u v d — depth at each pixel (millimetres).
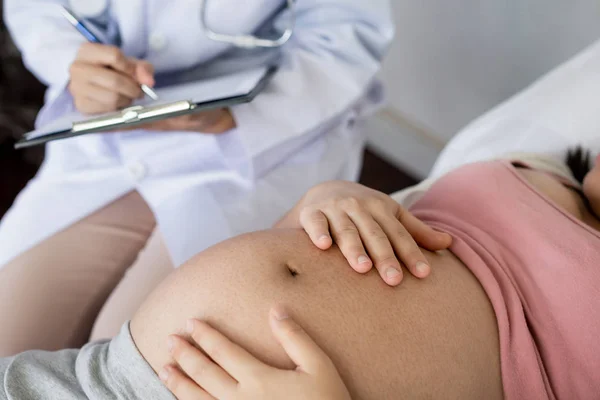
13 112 1961
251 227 1032
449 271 738
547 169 952
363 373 613
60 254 1045
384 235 693
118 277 1085
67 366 654
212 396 576
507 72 1527
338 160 1171
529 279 755
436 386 640
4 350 942
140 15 1028
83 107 961
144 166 1080
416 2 1640
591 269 734
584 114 1061
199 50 1085
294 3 1116
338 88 1079
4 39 1896
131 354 634
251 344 608
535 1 1379
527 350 691
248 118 1012
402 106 1874
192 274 687
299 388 548
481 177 855
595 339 703
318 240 686
